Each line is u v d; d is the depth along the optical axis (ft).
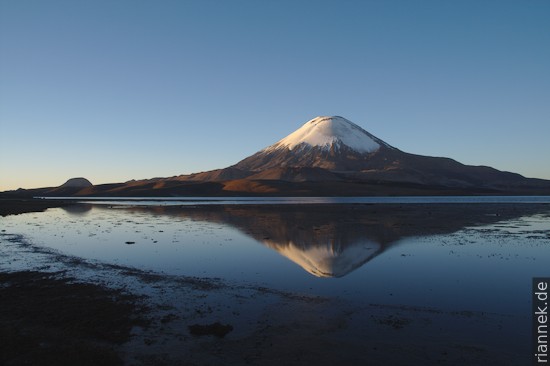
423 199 524.11
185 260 91.50
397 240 119.96
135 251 104.22
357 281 71.05
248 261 90.07
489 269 79.66
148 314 53.47
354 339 44.83
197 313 53.88
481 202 407.03
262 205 354.13
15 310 54.70
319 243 116.16
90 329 48.14
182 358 40.75
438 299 59.88
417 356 40.55
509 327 48.16
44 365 38.06
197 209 297.33
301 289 65.92
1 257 95.81
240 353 41.70
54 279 73.15
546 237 123.65
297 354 41.27
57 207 336.08
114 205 374.43
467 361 39.40
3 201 455.63
